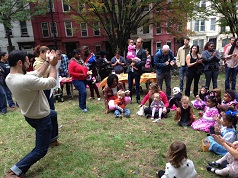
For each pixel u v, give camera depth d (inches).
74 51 216.5
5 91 251.9
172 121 193.6
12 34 881.5
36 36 898.1
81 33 916.0
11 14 668.7
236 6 512.4
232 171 111.1
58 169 125.0
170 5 511.2
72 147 149.9
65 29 900.0
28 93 103.7
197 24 1066.1
